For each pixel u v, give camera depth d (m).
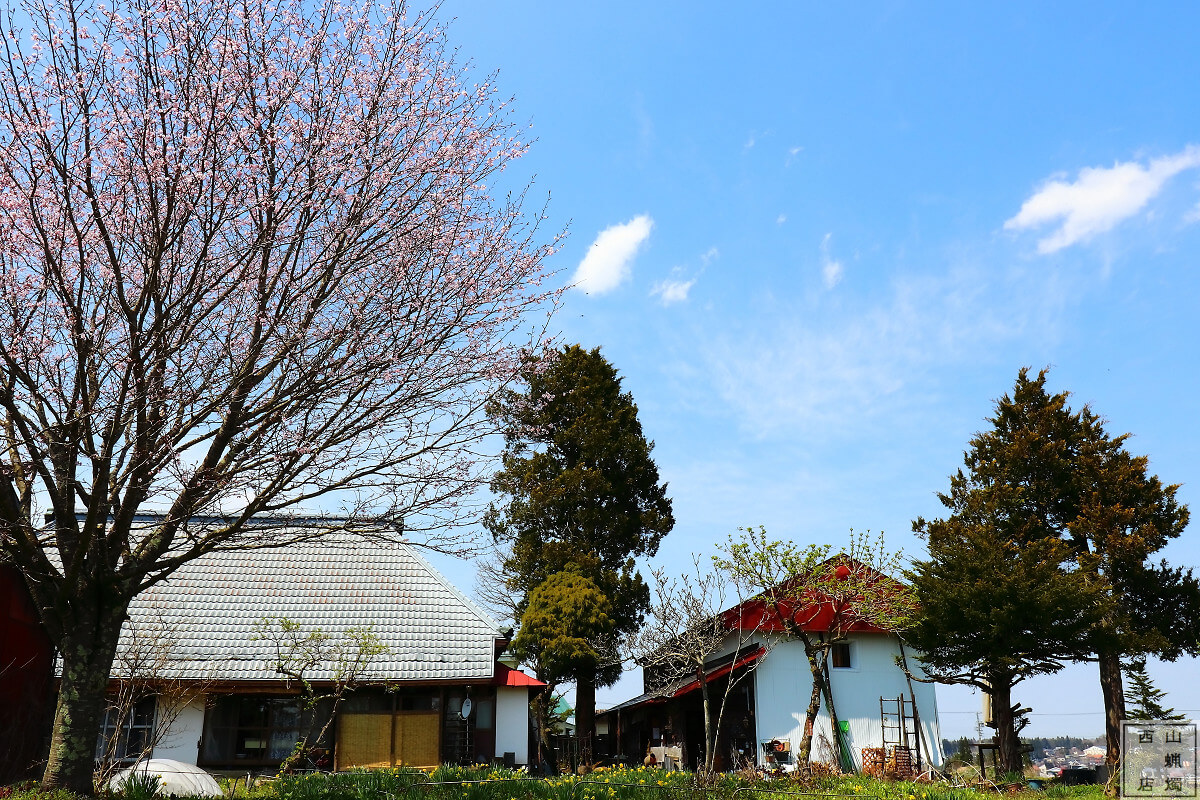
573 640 26.97
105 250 9.29
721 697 27.14
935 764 25.81
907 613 23.73
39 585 9.09
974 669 22.77
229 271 9.35
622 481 31.34
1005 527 26.11
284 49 9.44
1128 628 24.11
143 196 9.04
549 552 29.31
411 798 10.84
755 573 22.23
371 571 22.42
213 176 8.88
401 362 9.73
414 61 10.05
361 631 20.39
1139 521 25.58
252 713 19.14
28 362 8.93
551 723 29.02
